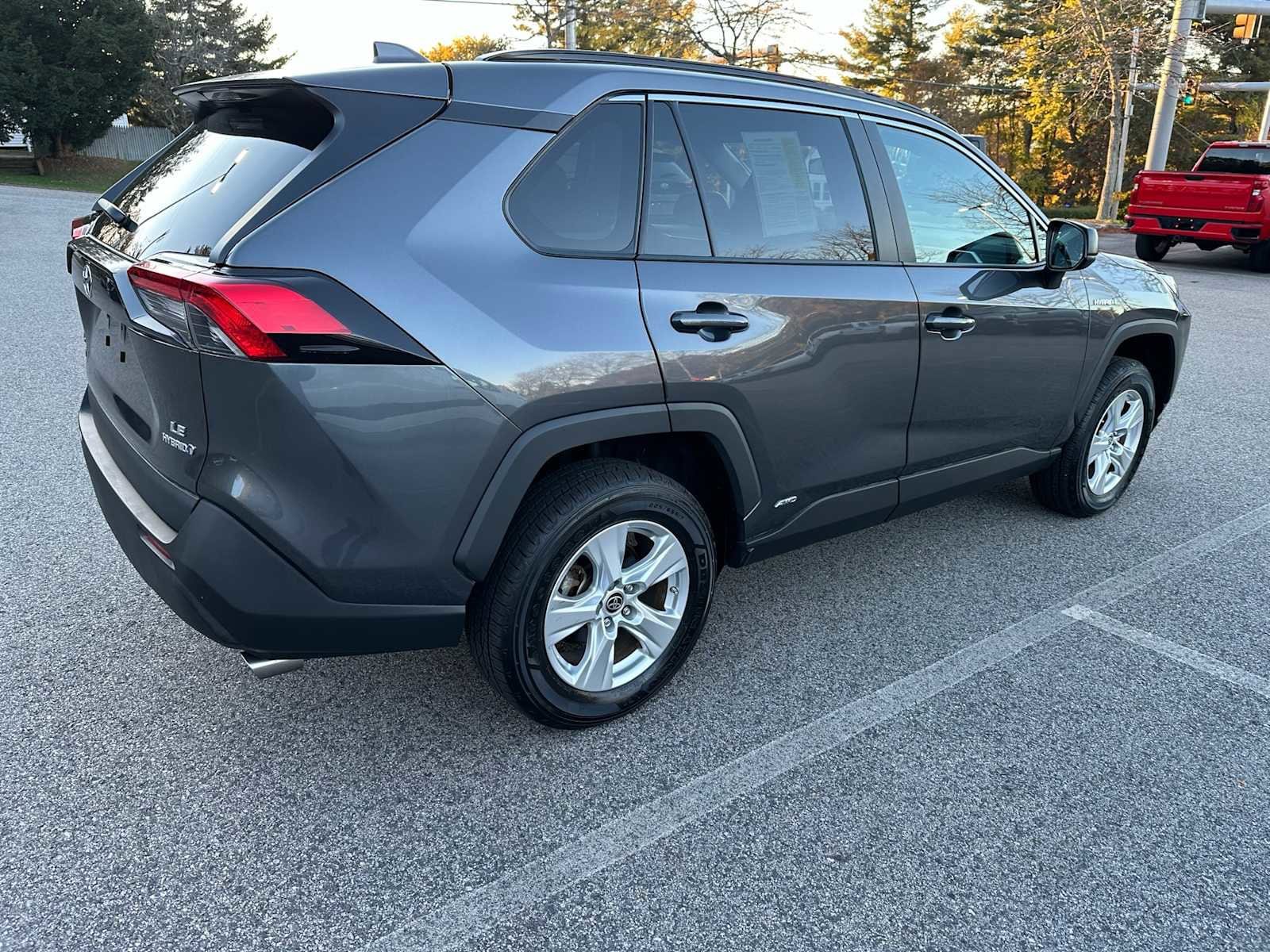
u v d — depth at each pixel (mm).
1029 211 3777
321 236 2090
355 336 2062
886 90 54500
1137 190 14945
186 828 2309
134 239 2473
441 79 2348
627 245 2529
